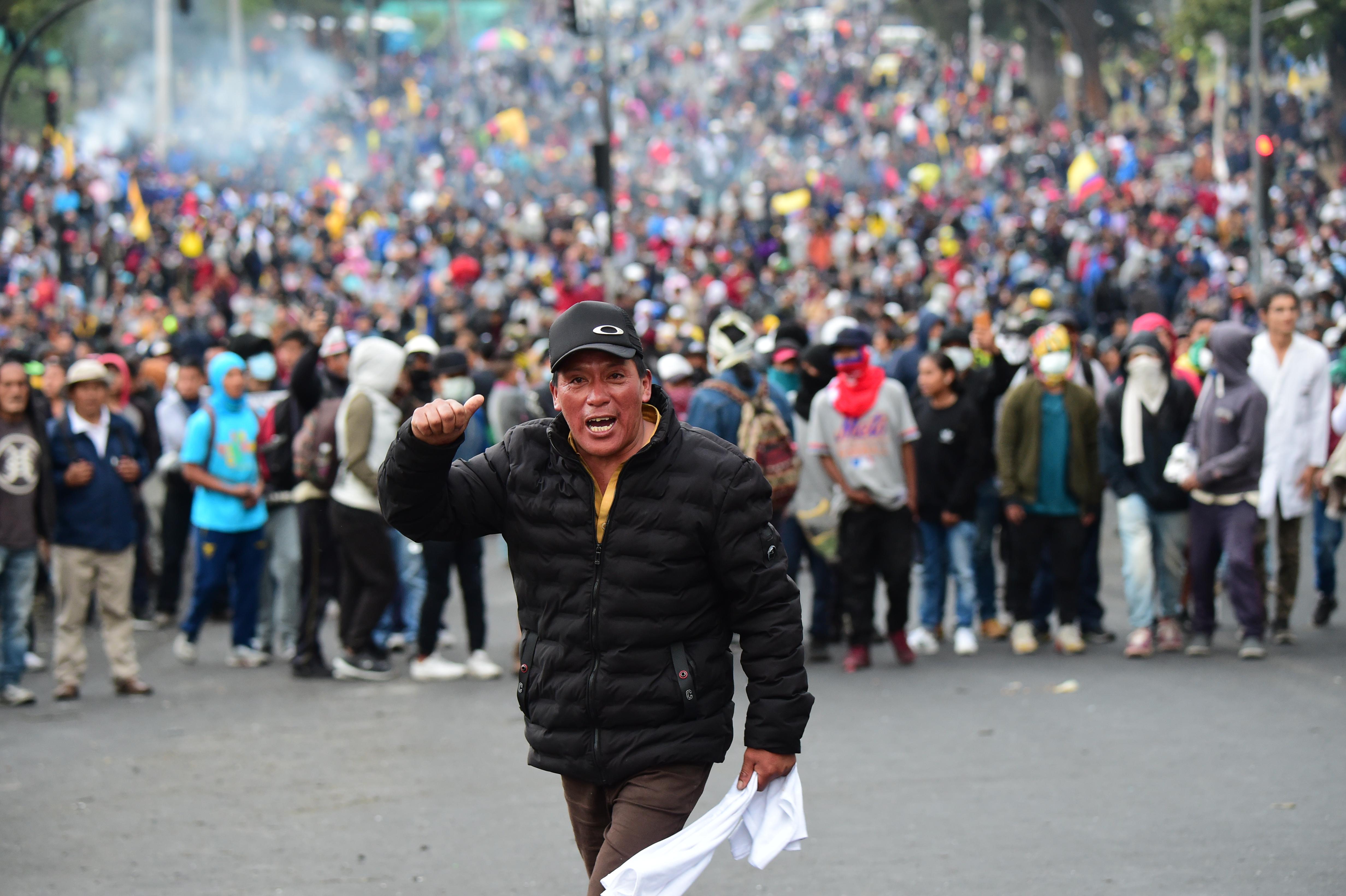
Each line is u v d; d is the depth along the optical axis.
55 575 22.20
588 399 9.18
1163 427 23.22
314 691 22.62
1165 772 16.69
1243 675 21.61
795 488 23.02
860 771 17.16
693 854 9.14
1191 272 59.62
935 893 13.06
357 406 22.72
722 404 22.81
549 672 9.49
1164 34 143.50
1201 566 23.16
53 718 20.91
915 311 55.47
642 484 9.30
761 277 73.56
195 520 24.69
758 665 9.44
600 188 51.09
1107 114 136.88
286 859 14.50
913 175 101.31
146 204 85.38
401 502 9.40
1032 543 23.95
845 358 22.55
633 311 48.81
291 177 123.38
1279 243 67.12
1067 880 13.27
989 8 142.62
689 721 9.41
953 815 15.34
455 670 23.39
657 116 150.25
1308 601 28.11
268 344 27.12
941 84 147.75
